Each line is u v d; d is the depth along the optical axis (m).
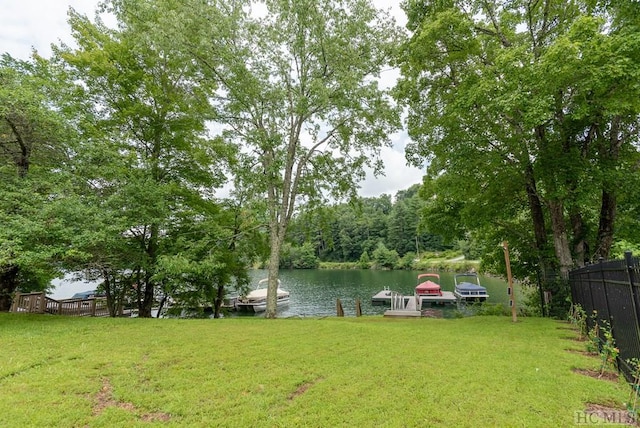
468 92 9.19
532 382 4.52
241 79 11.66
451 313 20.58
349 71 12.20
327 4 12.38
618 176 8.95
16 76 9.12
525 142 10.49
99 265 11.16
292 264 70.88
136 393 4.29
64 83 11.06
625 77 7.25
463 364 5.36
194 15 11.12
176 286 13.39
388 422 3.49
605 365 5.02
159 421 3.60
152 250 13.22
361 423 3.49
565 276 10.46
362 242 76.06
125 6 12.23
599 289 6.02
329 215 15.55
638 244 12.35
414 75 11.55
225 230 13.35
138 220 11.10
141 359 5.66
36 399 4.06
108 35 13.26
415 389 4.34
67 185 9.48
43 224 8.45
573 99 8.72
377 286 39.50
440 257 64.19
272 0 12.48
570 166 9.23
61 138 9.90
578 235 11.54
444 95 11.55
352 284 41.72
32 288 16.12
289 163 13.38
